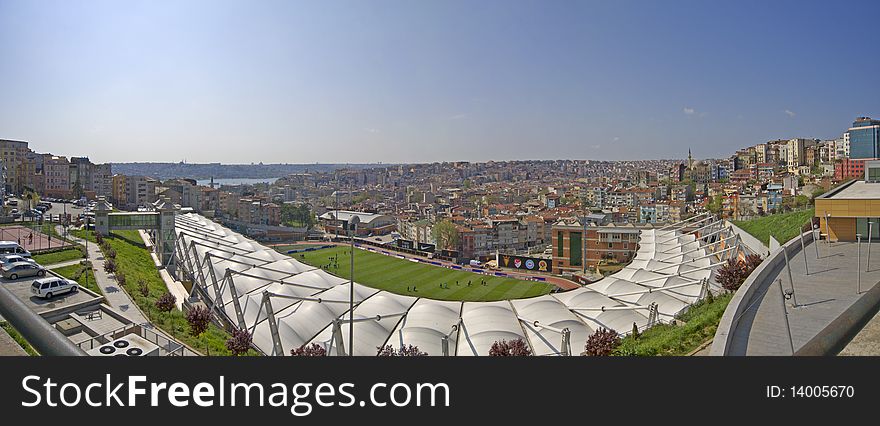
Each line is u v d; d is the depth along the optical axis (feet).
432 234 537.24
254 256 235.61
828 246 135.95
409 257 437.17
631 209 617.21
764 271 97.45
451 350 123.85
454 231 503.20
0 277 150.41
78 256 195.42
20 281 147.13
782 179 548.72
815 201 148.46
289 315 143.13
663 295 150.82
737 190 552.82
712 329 83.92
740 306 74.18
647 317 139.85
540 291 305.12
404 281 335.26
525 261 379.55
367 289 180.96
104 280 160.04
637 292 159.43
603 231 352.08
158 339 103.60
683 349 77.41
